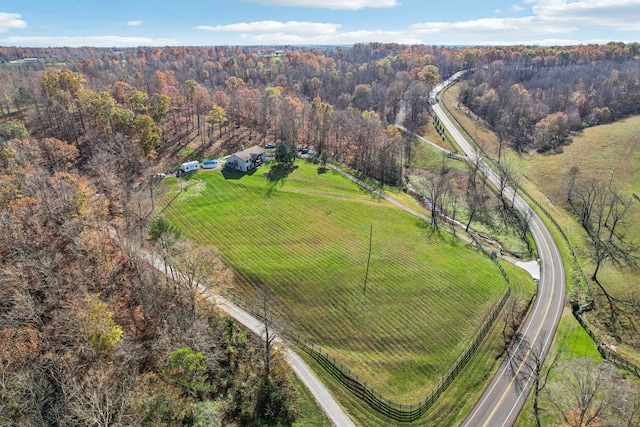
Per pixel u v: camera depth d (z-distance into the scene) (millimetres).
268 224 89312
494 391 52844
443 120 173625
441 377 54438
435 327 62156
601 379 46406
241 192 102125
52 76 121875
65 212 67438
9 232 58125
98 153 102312
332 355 57094
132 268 63688
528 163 138125
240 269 73688
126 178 99500
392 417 48969
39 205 65688
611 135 147375
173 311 56594
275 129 144875
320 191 105938
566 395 50125
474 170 122562
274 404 48562
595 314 71750
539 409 49469
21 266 51219
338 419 48125
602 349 61312
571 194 113812
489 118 177875
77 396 36719
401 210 100500
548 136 152000
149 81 165375
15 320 46750
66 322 47500
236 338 57969
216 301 64500
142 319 55844
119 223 77562
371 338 60062
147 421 37781
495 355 58531
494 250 88500
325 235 86062
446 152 141750
